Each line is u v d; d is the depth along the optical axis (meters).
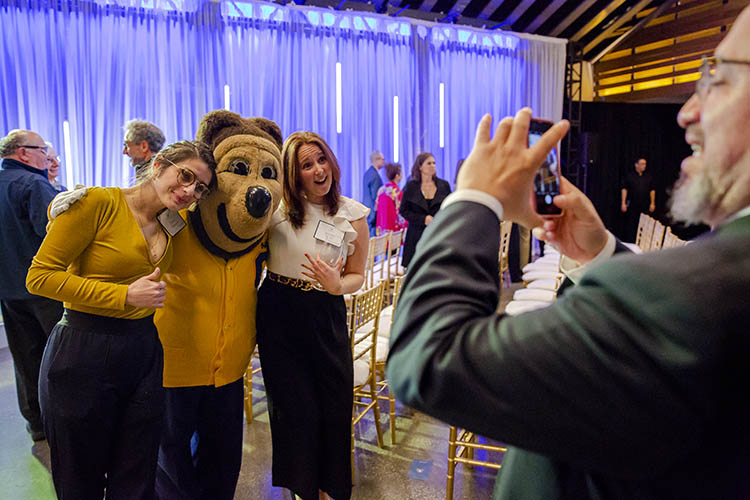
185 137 6.43
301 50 6.96
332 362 2.12
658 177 9.60
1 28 5.48
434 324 0.48
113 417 1.75
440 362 0.46
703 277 0.39
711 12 8.13
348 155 7.36
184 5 6.32
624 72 9.53
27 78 5.62
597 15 8.41
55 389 1.66
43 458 2.87
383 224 6.05
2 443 3.04
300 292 2.08
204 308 1.95
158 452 1.93
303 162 2.02
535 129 0.74
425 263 0.52
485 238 0.52
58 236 1.61
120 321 1.71
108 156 6.07
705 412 0.40
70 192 1.65
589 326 0.41
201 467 2.16
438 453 2.86
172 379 1.98
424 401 0.47
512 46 8.32
